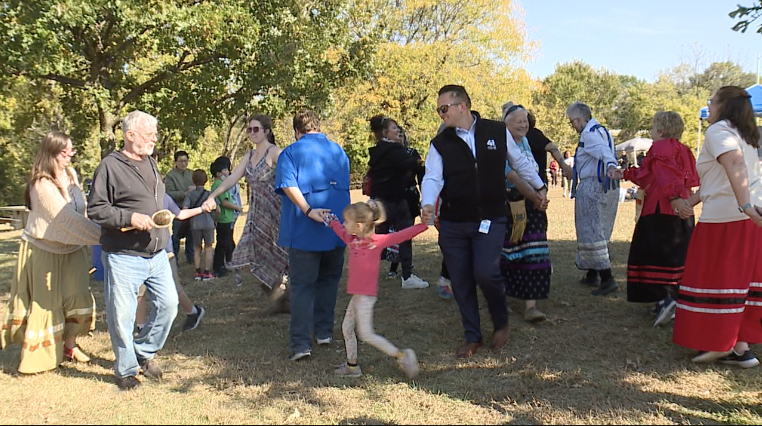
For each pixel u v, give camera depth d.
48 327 4.07
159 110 14.46
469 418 3.23
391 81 23.77
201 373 4.04
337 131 27.11
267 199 5.28
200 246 7.48
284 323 5.29
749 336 3.75
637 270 4.82
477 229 4.15
